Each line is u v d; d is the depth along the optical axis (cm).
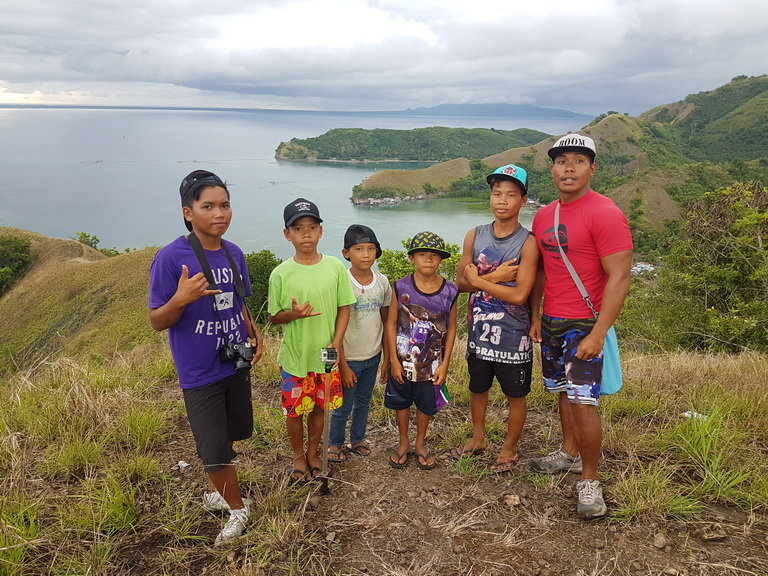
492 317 297
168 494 274
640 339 1338
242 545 239
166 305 233
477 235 307
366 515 264
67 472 302
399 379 309
